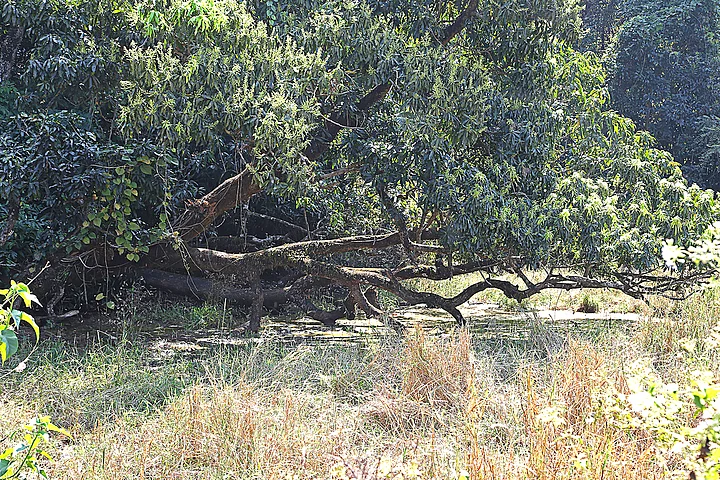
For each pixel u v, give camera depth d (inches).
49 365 265.1
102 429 204.5
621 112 921.5
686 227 350.0
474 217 321.7
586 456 135.7
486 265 370.3
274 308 469.4
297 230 502.6
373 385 240.5
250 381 241.3
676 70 919.7
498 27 363.6
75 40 320.8
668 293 414.6
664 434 103.7
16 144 313.4
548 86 365.4
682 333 284.4
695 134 916.0
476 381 220.8
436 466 158.1
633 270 397.4
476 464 145.5
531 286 364.8
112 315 436.5
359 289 393.1
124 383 253.9
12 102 392.5
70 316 409.4
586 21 1027.3
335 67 332.5
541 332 327.6
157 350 345.4
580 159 387.9
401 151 323.3
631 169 374.9
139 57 293.7
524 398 197.9
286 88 307.4
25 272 351.3
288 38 314.5
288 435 185.3
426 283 565.9
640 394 95.9
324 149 363.3
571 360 218.1
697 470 92.3
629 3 981.8
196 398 209.3
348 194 420.8
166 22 306.5
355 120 368.2
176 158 361.7
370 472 130.3
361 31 330.6
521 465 150.3
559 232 329.4
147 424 204.2
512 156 345.4
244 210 477.4
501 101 341.4
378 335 354.6
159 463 182.7
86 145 313.7
